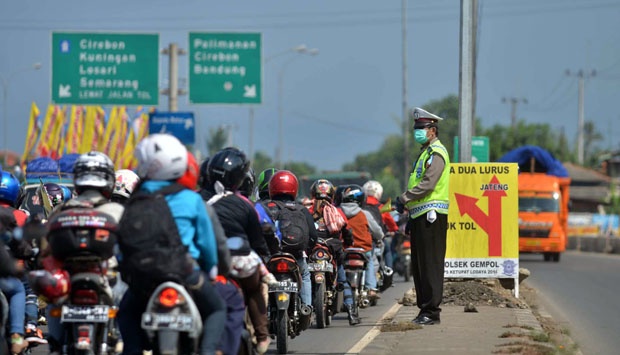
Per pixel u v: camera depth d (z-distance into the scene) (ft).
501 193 115.85
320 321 101.60
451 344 79.00
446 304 111.75
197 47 269.23
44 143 281.74
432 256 93.20
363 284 115.03
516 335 83.82
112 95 267.80
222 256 53.42
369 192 133.90
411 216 93.81
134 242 49.16
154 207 49.75
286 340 82.17
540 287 176.24
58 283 54.24
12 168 169.37
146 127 285.02
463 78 124.98
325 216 101.55
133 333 52.03
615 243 388.37
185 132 266.16
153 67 268.21
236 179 64.90
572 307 136.36
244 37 269.64
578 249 440.86
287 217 86.33
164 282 49.03
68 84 266.57
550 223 296.30
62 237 54.03
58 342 56.80
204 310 51.37
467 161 124.88
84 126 282.77
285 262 80.94
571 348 84.48
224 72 269.85
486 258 115.85
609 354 88.69
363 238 113.70
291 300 84.07
